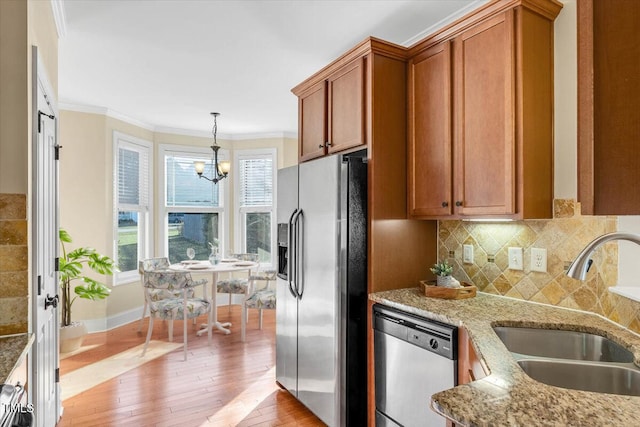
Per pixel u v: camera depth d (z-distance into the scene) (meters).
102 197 4.52
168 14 2.47
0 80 1.70
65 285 3.89
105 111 4.54
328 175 2.42
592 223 1.82
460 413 0.88
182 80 3.65
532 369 1.33
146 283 3.62
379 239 2.38
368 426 2.35
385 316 2.20
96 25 2.61
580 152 0.77
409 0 2.33
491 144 1.95
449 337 1.79
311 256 2.58
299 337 2.72
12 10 1.71
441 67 2.22
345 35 2.76
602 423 0.84
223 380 3.18
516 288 2.17
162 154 5.48
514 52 1.87
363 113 2.41
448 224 2.56
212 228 5.93
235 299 5.94
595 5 0.74
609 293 1.73
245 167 6.02
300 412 2.68
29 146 1.74
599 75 0.74
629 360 1.39
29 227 1.75
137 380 3.17
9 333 1.69
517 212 1.85
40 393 1.98
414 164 2.40
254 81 3.67
